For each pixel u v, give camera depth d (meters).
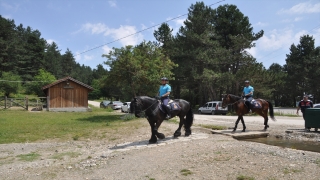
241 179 5.20
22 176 6.34
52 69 85.12
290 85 55.16
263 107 12.77
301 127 14.08
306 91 52.97
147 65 20.73
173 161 6.81
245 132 11.79
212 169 5.93
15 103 31.95
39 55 74.25
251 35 34.09
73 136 12.80
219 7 37.81
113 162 7.22
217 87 37.44
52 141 11.68
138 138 11.54
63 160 8.02
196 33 35.12
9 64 62.06
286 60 59.41
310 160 6.23
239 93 36.62
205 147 8.23
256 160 6.39
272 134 11.88
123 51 20.80
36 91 51.09
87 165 7.06
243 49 33.94
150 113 9.38
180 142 9.50
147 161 7.01
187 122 10.96
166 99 9.77
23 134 13.33
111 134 13.08
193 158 6.96
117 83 22.33
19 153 9.25
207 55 33.41
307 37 55.03
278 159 6.39
